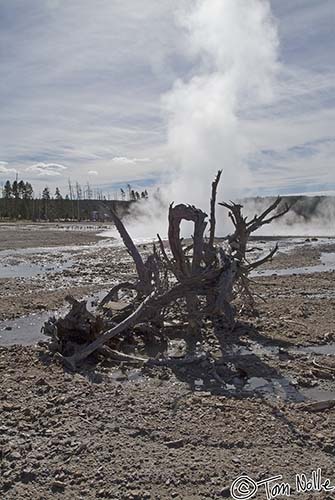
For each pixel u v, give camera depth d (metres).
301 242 37.50
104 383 7.84
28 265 24.44
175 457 5.46
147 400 7.09
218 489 4.86
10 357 9.13
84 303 9.56
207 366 8.61
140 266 11.27
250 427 6.19
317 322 11.68
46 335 10.77
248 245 35.03
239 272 11.23
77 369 8.54
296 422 6.33
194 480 5.00
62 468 5.20
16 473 5.11
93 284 18.02
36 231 56.84
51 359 8.96
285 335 10.59
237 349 9.70
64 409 6.74
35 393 7.32
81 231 57.41
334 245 34.44
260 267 22.66
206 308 10.53
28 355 9.27
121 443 5.77
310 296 15.05
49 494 4.79
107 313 11.19
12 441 5.79
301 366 8.62
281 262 24.42
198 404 6.92
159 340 10.28
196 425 6.25
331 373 8.26
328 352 9.49
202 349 9.68
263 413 6.63
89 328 9.45
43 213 99.38
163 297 10.05
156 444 5.78
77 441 5.79
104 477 5.06
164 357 9.16
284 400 7.16
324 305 13.52
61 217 101.75
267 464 5.31
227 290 9.97
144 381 8.00
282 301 14.03
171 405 6.90
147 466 5.26
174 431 6.09
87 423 6.30
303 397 7.27
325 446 5.67
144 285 11.13
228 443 5.77
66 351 9.30
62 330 9.49
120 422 6.34
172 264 10.83
